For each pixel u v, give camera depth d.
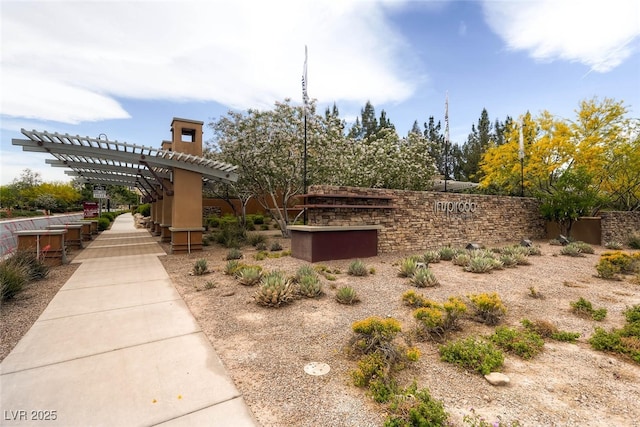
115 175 14.55
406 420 2.19
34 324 4.12
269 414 2.35
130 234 16.77
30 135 7.55
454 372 3.00
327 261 8.54
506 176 17.84
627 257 7.57
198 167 10.40
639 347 3.35
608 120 14.90
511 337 3.63
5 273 5.24
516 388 2.72
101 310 4.70
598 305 5.12
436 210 11.49
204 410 2.40
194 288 5.98
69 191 36.94
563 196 13.84
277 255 9.34
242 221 18.23
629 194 16.00
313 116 13.12
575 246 10.67
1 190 34.75
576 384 2.80
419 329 3.89
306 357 3.29
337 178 13.98
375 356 2.96
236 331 3.97
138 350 3.41
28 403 2.45
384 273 7.30
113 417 2.30
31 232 7.78
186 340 3.69
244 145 12.52
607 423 2.25
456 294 5.62
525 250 9.87
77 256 9.55
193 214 10.49
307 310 4.79
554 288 6.10
